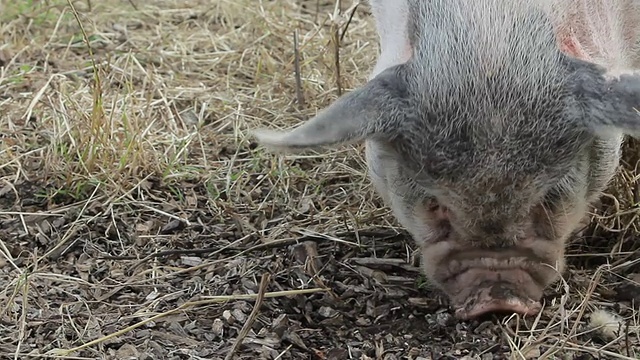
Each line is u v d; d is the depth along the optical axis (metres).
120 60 7.73
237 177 6.38
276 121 7.04
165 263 5.64
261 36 8.19
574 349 4.82
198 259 5.66
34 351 4.89
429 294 5.32
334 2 8.93
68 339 5.02
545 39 4.62
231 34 8.21
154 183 6.35
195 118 7.09
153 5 8.77
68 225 5.94
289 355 4.89
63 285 5.42
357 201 6.17
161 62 7.79
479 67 4.52
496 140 4.44
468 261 4.90
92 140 6.46
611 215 5.71
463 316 4.97
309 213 6.11
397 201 5.10
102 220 5.98
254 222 6.01
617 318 5.04
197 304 5.22
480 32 4.61
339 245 5.75
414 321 5.14
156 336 5.01
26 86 7.39
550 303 5.20
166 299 5.31
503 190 4.50
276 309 5.20
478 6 4.70
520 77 4.50
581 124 4.49
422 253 5.16
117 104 7.04
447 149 4.48
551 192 4.74
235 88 7.50
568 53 4.87
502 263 4.85
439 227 5.00
